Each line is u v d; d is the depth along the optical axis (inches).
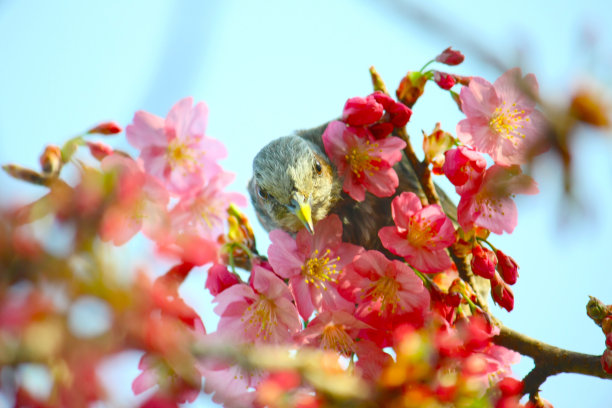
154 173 52.1
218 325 52.2
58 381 47.7
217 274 52.4
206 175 52.6
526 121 51.8
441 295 52.7
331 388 48.9
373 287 52.6
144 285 48.0
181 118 52.3
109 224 48.1
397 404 49.0
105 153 50.9
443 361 50.1
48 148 50.3
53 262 47.5
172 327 48.4
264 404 49.9
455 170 52.2
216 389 50.3
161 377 49.5
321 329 52.3
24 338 45.1
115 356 47.7
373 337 52.4
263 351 49.0
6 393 47.7
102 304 47.7
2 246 46.8
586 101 36.6
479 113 52.3
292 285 52.6
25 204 47.8
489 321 52.3
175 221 52.4
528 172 37.5
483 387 51.3
